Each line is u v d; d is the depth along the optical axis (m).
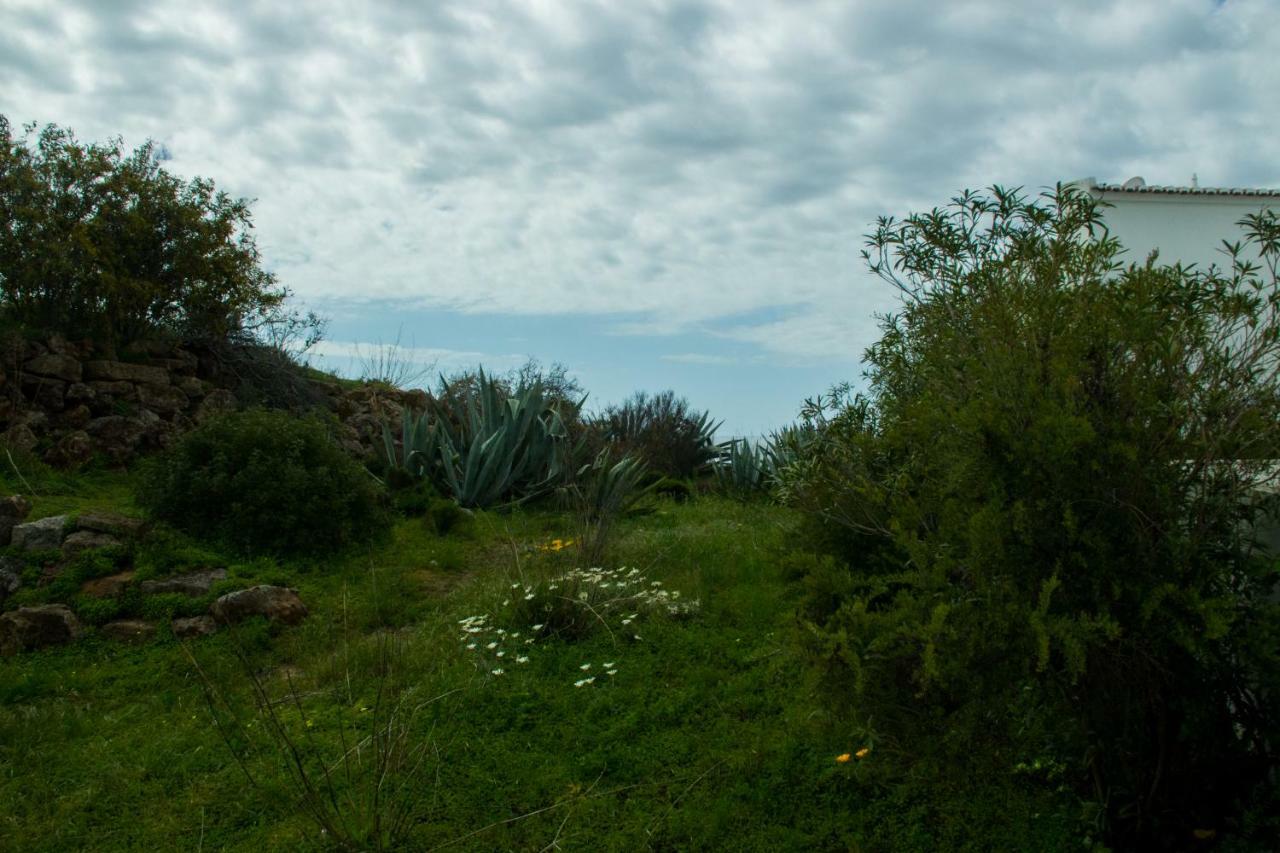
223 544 7.88
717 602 7.01
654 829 3.99
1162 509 3.16
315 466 8.83
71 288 11.03
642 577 7.34
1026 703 3.48
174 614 6.78
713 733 4.84
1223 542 3.34
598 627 6.41
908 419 3.99
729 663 5.81
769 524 10.57
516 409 12.33
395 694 5.45
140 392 11.14
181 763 4.66
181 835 4.04
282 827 4.04
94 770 4.64
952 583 3.63
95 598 6.84
